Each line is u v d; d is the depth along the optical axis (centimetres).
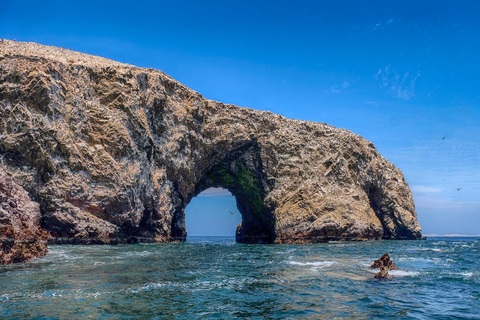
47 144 3294
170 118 4731
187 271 1814
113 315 1002
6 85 3306
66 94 3662
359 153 6144
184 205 5294
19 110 3225
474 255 3077
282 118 6031
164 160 4572
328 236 5088
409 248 3894
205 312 1070
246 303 1190
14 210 2138
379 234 5872
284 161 5584
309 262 2338
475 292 1422
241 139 5450
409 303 1232
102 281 1455
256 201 5753
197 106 5106
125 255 2488
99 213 3556
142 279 1539
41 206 3209
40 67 3497
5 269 1686
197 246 3881
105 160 3697
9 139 3148
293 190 5441
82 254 2416
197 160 5175
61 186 3319
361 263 2309
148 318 990
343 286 1507
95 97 4012
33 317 955
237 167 5681
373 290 1438
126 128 4012
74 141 3581
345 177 5722
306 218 5134
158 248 3303
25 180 3147
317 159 5700
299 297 1291
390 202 6619
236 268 1980
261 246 4200
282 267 2061
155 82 4575
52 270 1678
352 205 5475
